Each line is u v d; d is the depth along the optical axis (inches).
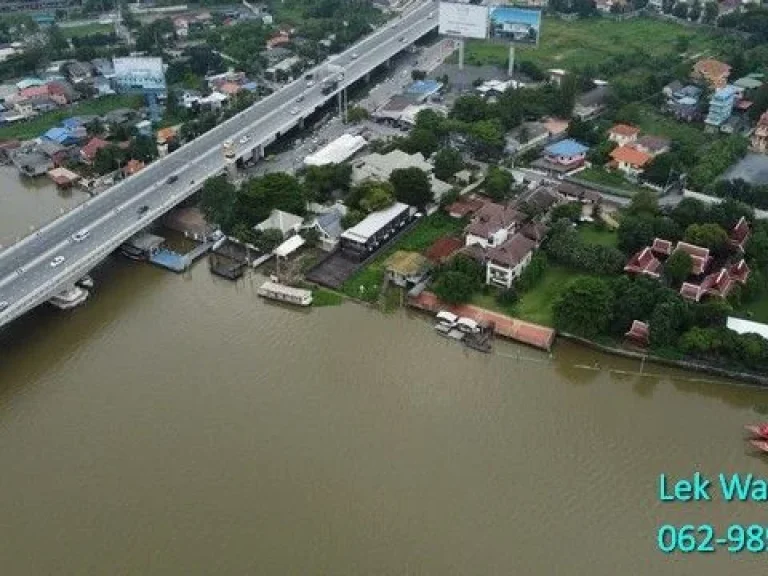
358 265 5629.9
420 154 6939.0
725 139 7278.5
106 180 7116.1
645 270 5172.2
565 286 5103.3
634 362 4680.1
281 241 5866.1
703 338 4542.3
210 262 5787.4
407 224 6112.2
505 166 7081.7
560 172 6914.4
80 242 5629.9
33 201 6929.1
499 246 5280.5
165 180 6579.7
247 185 6230.3
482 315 5049.2
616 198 6437.0
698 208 5610.2
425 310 5167.3
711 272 5216.5
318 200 6456.7
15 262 5378.9
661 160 6604.3
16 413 4357.8
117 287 5556.1
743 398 4473.4
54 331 5073.8
